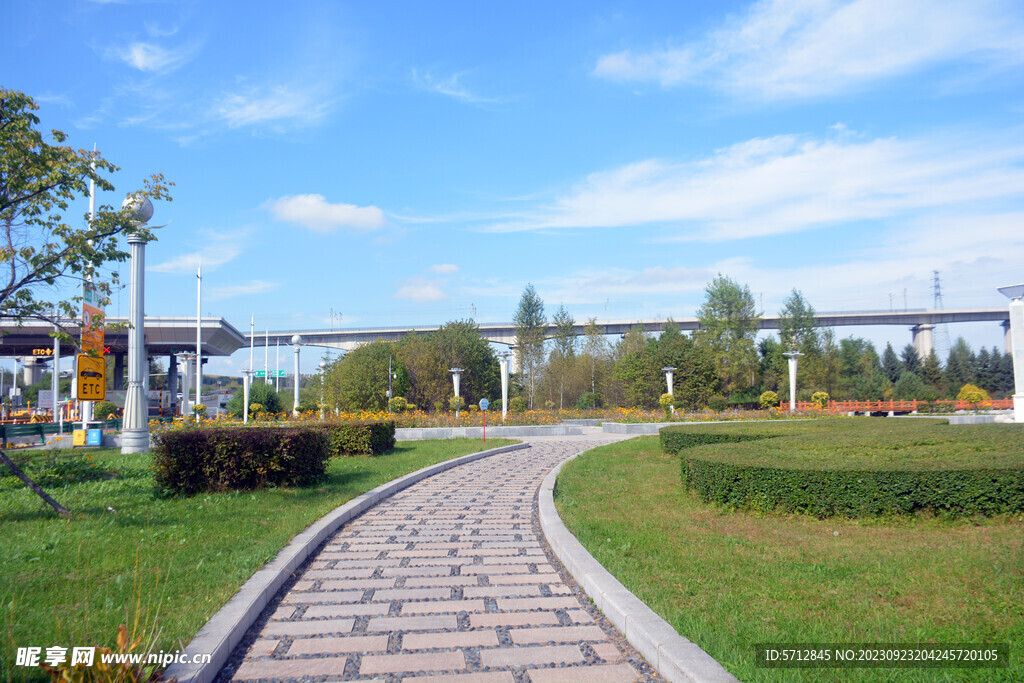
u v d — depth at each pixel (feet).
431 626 14.07
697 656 11.37
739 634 12.64
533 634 13.64
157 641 11.72
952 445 27.32
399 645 12.99
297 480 30.94
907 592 14.82
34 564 16.79
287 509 25.59
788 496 22.86
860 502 21.80
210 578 15.83
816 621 13.32
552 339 153.48
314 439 32.48
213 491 29.68
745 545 19.39
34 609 13.38
